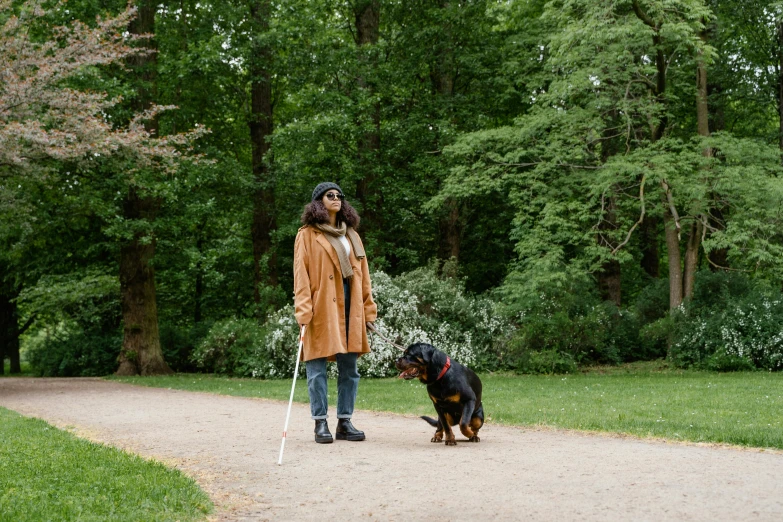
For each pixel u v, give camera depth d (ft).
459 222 80.02
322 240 21.75
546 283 54.70
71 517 12.03
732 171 51.90
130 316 67.15
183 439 22.40
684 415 27.20
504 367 57.57
